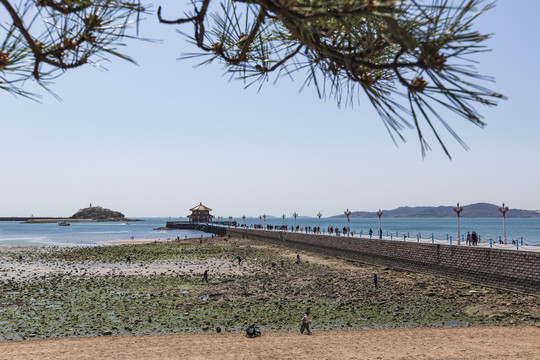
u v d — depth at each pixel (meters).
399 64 2.55
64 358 17.33
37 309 26.83
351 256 49.53
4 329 22.25
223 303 28.27
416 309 25.67
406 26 2.39
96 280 38.72
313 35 2.87
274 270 44.12
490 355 16.39
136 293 32.06
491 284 29.23
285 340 19.72
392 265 41.44
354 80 2.98
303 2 2.51
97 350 18.42
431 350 17.45
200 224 162.12
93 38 2.84
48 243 100.62
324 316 24.70
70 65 2.94
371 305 27.11
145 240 113.19
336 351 17.75
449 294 28.72
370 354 17.20
